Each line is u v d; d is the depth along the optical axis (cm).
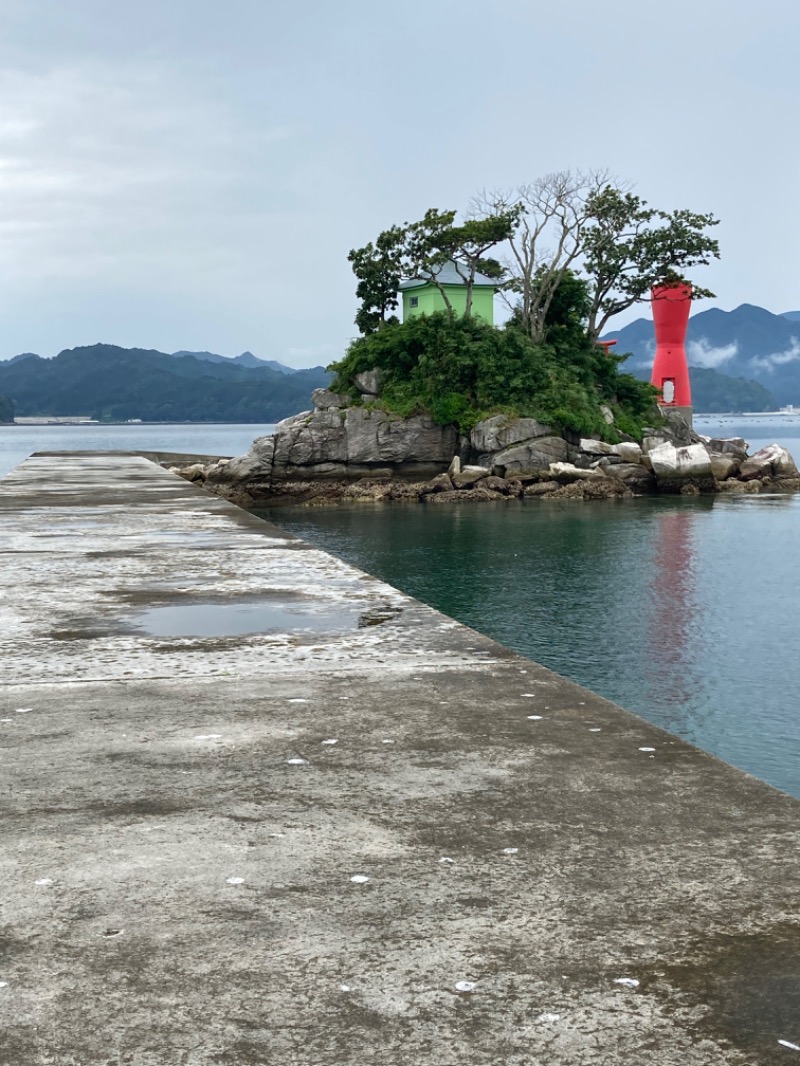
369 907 253
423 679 485
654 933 238
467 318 6406
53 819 314
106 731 406
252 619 633
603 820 307
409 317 6750
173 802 328
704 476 6044
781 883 263
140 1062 191
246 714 429
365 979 220
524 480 5844
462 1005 209
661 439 6431
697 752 372
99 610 666
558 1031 200
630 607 2628
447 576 3153
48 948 233
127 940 237
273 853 286
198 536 1090
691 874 269
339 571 834
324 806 323
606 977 219
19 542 1040
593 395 6475
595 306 7062
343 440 5991
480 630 2373
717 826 302
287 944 235
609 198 6762
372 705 440
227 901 257
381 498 5800
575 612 2570
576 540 3950
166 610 665
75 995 213
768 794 329
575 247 6838
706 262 6900
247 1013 207
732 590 2858
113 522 1245
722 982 217
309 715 426
